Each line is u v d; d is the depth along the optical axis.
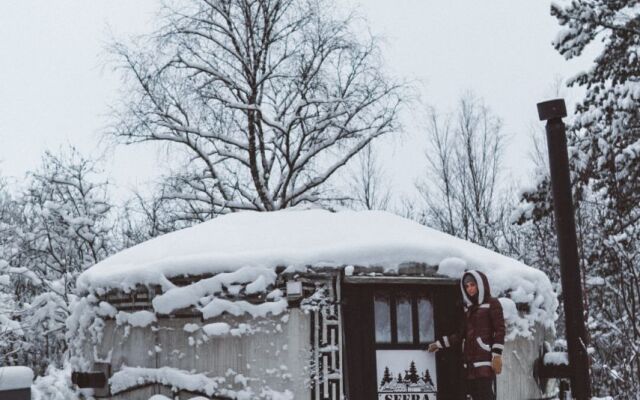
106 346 7.32
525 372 7.26
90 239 14.21
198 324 6.59
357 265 6.50
